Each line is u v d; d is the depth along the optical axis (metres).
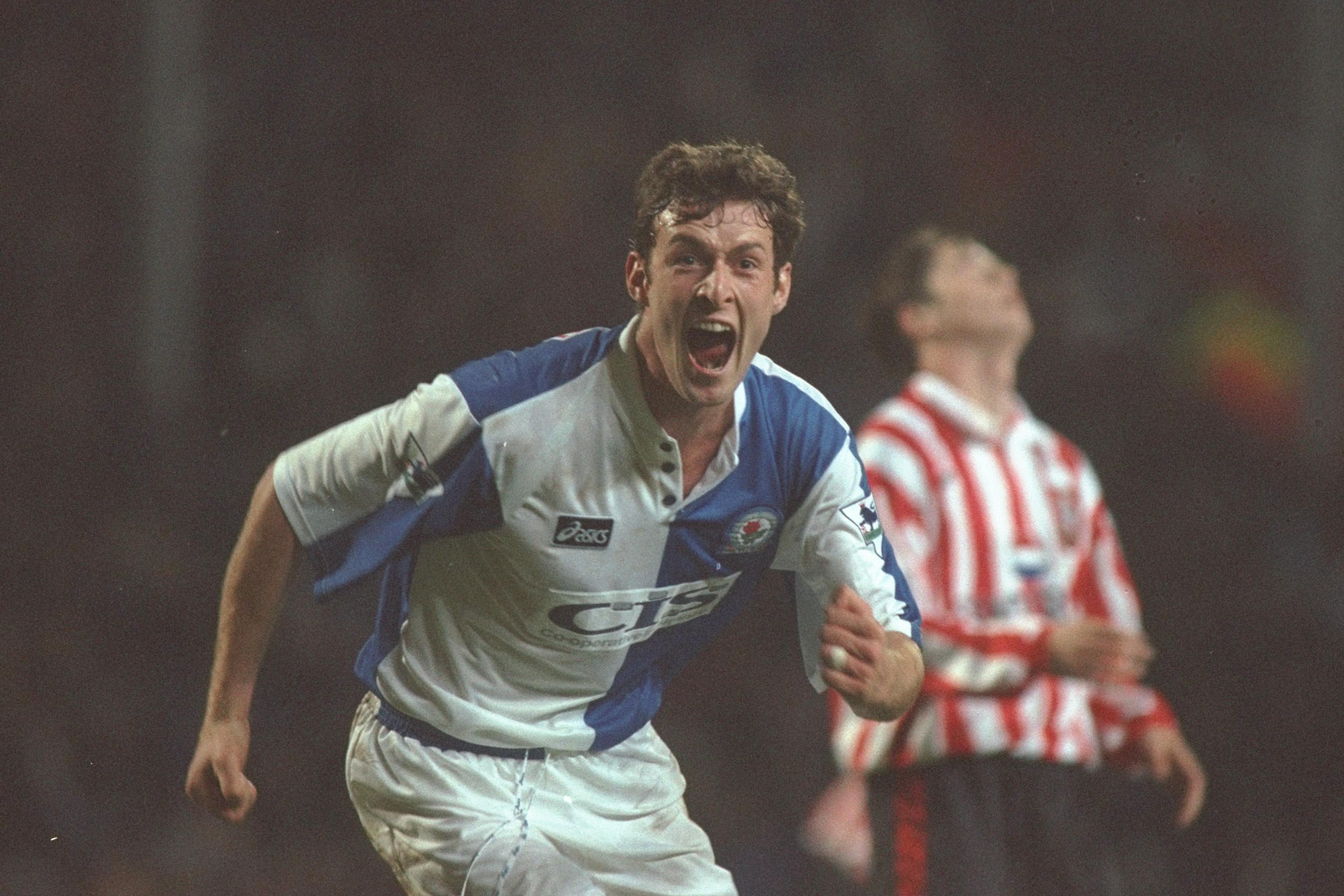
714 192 9.10
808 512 9.98
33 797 25.03
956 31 44.31
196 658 28.27
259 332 33.91
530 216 36.47
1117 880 14.34
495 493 9.40
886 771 14.45
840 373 37.28
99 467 31.36
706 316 9.05
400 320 34.75
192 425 32.97
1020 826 14.17
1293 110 46.91
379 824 10.29
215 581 29.59
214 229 34.00
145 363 32.91
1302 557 38.34
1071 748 14.43
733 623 32.28
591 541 9.59
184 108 33.41
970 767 14.19
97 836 25.17
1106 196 43.12
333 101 35.50
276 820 26.41
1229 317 42.72
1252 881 29.50
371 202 35.25
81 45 34.00
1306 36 45.19
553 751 10.25
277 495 9.59
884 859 14.39
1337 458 41.78
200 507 31.42
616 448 9.44
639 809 10.59
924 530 14.61
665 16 40.06
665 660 10.63
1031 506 14.91
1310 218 44.31
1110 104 45.16
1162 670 34.44
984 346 15.34
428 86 36.78
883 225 40.00
